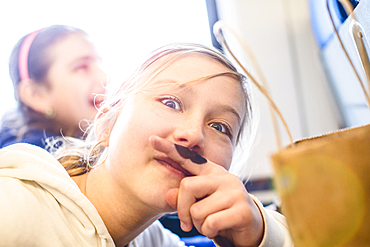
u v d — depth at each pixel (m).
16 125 1.35
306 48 1.69
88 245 0.59
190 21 1.65
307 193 0.30
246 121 0.90
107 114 0.78
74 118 1.34
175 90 0.62
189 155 0.53
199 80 0.64
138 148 0.59
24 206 0.53
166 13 1.62
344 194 0.29
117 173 0.62
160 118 0.60
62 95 1.32
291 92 1.67
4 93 1.38
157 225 1.00
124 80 0.81
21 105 1.35
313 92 1.67
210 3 1.67
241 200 0.48
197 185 0.50
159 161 0.58
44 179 0.57
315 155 0.30
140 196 0.57
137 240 0.86
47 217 0.56
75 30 1.44
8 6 1.53
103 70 1.39
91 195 0.71
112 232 0.69
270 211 0.75
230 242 0.51
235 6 1.70
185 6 1.65
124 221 0.67
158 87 0.64
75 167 0.90
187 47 0.74
